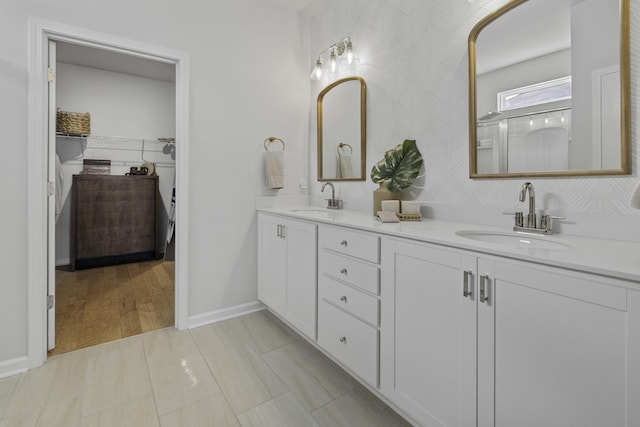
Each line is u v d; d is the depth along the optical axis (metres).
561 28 1.30
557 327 0.84
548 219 1.29
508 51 1.46
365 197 2.28
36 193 1.73
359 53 2.28
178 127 2.20
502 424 0.97
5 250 1.67
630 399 0.72
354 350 1.55
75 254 3.69
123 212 4.01
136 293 2.96
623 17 1.13
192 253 2.27
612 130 1.17
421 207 1.86
